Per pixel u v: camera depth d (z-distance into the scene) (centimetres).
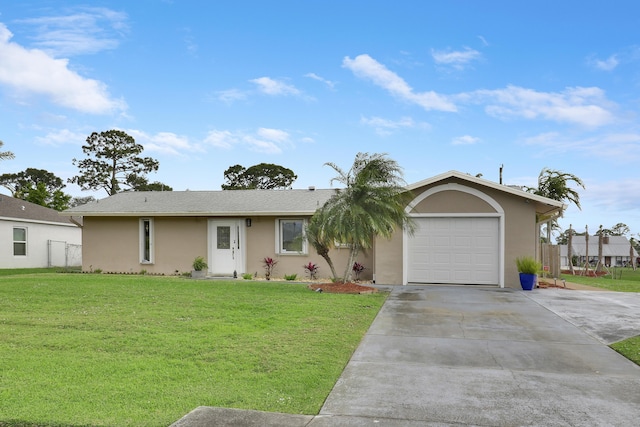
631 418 448
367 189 1341
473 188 1552
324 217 1376
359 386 544
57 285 1374
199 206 1897
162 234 1900
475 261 1555
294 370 592
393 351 709
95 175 4609
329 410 467
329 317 943
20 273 2053
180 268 1881
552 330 858
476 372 603
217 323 866
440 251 1579
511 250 1520
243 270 1833
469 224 1562
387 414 456
